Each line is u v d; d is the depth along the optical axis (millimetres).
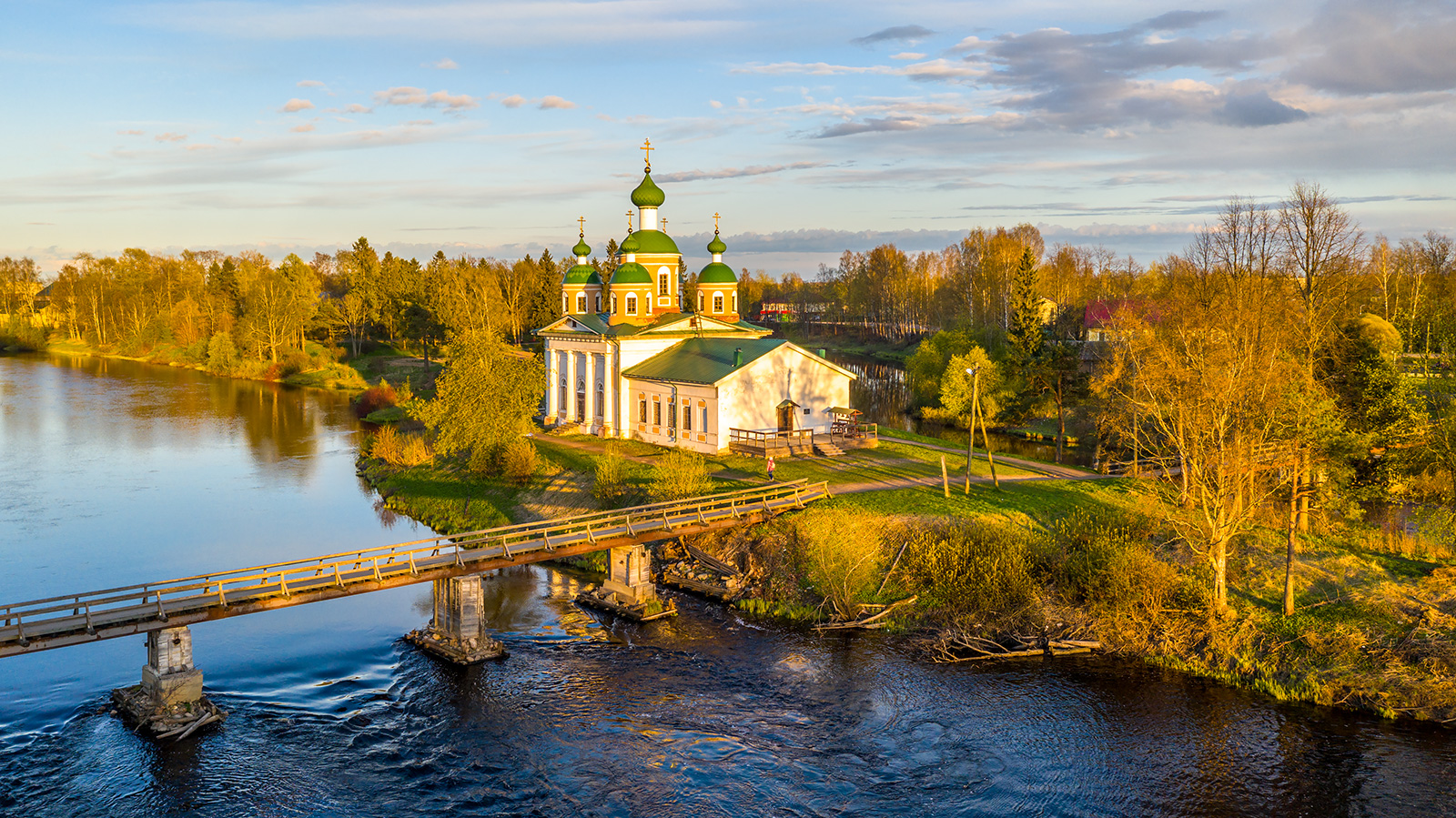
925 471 58938
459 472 70500
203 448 87938
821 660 39375
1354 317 51250
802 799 29297
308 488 72250
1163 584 40281
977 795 29359
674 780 30438
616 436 73375
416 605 47094
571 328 77938
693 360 69375
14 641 30906
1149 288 135750
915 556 45188
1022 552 43656
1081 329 114688
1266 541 45062
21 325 197125
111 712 34688
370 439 88625
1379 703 33656
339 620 44812
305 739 33125
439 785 30281
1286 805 28578
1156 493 46906
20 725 33688
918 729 33469
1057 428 85312
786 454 63094
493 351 69562
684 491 52562
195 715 33594
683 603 46562
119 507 65438
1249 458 39562
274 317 146375
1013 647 39906
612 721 34531
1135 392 49562
